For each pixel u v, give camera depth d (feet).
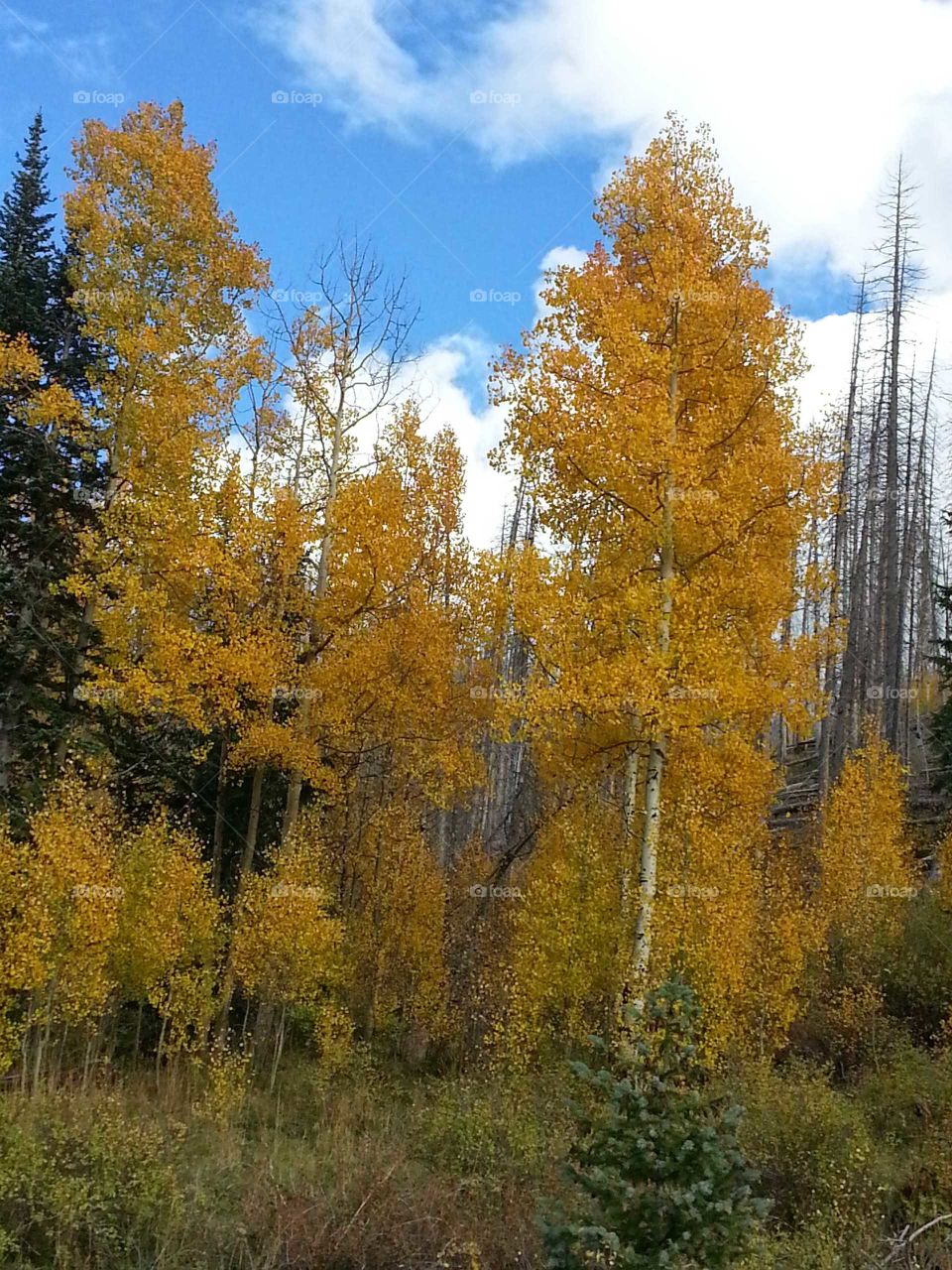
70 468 41.22
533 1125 29.27
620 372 29.12
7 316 46.98
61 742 40.37
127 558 38.91
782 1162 26.18
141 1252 20.71
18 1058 35.78
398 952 47.47
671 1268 13.58
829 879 49.93
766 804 34.71
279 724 41.63
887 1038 39.99
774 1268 20.43
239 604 40.57
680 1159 14.24
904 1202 23.84
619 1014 27.89
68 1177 22.81
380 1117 35.29
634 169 31.30
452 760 41.88
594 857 37.55
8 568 39.27
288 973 39.11
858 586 76.74
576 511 31.22
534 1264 20.54
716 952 29.55
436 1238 21.56
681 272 29.76
